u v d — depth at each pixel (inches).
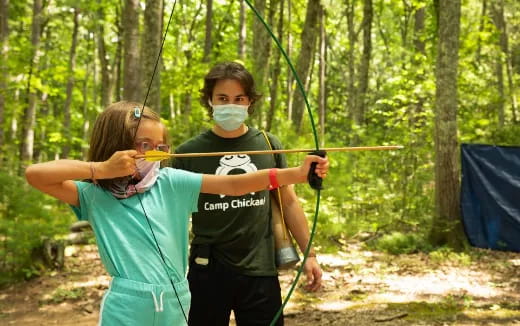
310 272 107.2
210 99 107.7
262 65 434.9
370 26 678.5
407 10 849.5
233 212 103.9
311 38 513.3
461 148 332.8
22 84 533.6
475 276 268.8
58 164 71.3
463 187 331.6
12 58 514.0
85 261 298.4
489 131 472.1
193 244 106.8
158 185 79.3
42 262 276.4
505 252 321.1
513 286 250.4
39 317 216.2
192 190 80.7
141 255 74.8
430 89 456.4
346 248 336.2
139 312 73.1
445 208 331.9
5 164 401.4
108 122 79.1
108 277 269.1
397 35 1134.4
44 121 662.5
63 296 239.6
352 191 406.3
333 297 233.3
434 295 236.1
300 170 77.6
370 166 447.2
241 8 551.2
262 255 105.7
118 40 784.9
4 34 514.6
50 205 319.9
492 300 228.5
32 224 265.3
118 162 71.2
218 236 104.0
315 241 334.3
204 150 108.5
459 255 311.3
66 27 847.1
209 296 105.3
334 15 908.0
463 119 489.4
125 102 81.2
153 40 314.8
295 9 755.4
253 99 108.0
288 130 421.1
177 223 79.4
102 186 77.2
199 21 842.2
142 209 76.8
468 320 202.1
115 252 74.6
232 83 104.0
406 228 390.6
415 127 480.1
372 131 552.1
